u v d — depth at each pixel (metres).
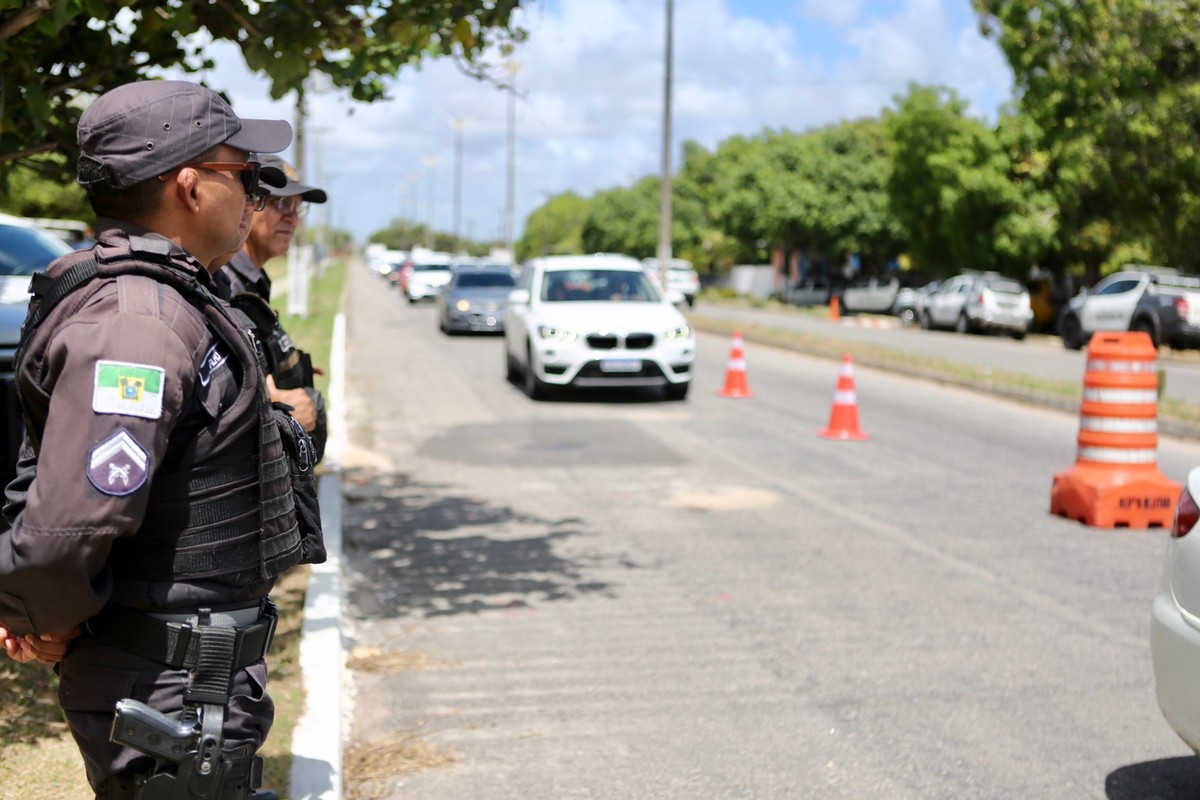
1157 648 3.72
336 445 10.54
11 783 3.52
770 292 59.94
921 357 19.33
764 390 15.75
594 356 13.81
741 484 9.41
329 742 3.96
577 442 11.35
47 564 1.87
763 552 7.27
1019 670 5.22
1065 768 4.23
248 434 2.13
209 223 2.16
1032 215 31.67
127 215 2.12
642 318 14.20
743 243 58.28
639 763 4.23
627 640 5.58
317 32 5.07
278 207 3.93
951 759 4.29
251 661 2.20
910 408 14.29
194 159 2.10
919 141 35.31
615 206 84.56
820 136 51.66
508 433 11.85
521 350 15.15
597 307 14.52
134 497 1.91
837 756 4.31
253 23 5.01
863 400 14.98
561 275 15.38
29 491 1.93
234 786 2.17
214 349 2.09
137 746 2.04
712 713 4.70
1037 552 7.33
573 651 5.42
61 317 2.01
